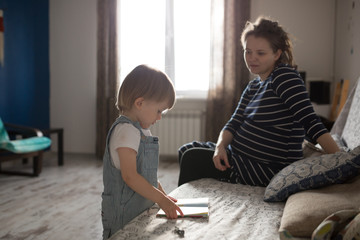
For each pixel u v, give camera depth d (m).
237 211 1.08
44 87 4.63
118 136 1.04
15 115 4.17
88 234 1.93
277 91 1.37
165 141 4.24
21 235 1.91
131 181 1.00
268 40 1.41
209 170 1.56
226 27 3.98
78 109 4.64
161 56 4.36
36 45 4.48
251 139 1.46
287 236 0.83
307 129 1.31
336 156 1.09
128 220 1.08
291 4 3.97
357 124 1.58
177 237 0.87
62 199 2.61
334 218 0.78
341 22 3.57
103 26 4.27
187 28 4.29
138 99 1.05
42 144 3.35
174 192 1.32
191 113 4.16
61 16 4.61
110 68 4.26
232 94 4.00
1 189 2.88
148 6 4.35
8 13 4.02
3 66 3.96
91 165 3.95
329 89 3.53
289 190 1.12
